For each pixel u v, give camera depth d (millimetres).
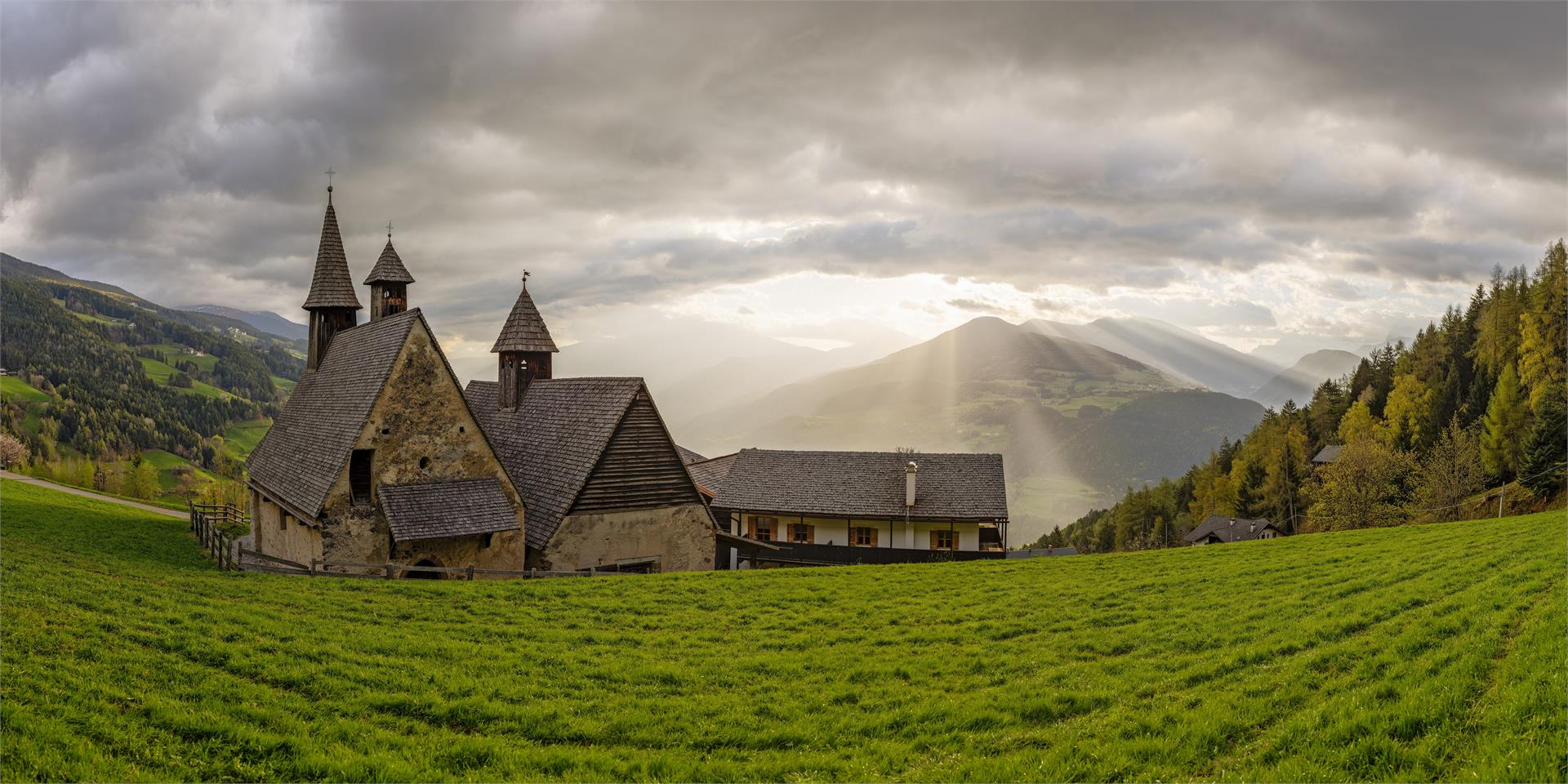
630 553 37812
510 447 45500
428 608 24516
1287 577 27812
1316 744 12367
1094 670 18562
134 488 126062
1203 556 35312
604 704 16688
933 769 13586
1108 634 21906
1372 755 11695
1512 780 10062
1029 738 14727
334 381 39906
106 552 39469
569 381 45000
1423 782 10750
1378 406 142250
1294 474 129500
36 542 34812
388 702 15984
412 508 32969
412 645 19859
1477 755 11031
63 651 16438
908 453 63094
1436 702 12836
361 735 14445
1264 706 14633
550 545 35688
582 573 35281
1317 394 158250
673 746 14938
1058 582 30391
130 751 12859
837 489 60531
